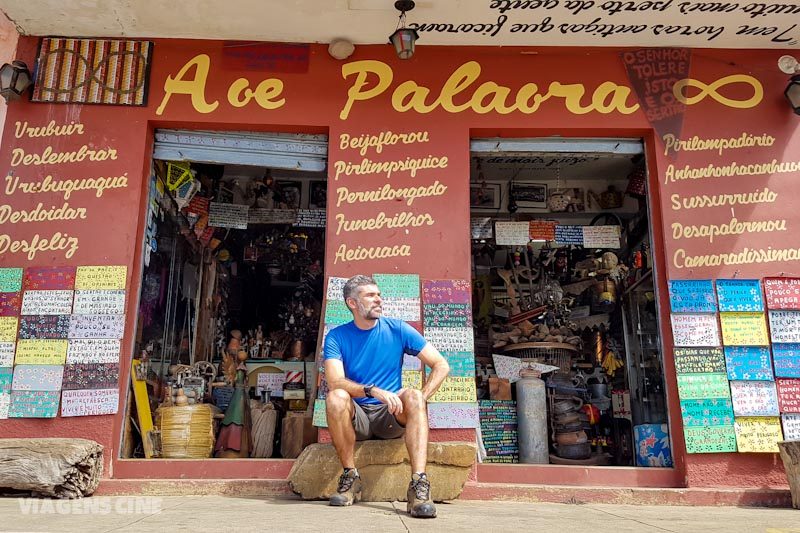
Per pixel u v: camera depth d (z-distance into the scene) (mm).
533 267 7215
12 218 5059
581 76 5457
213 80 5371
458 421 4773
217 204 6953
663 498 4559
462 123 5348
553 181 7383
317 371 4922
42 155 5176
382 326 3980
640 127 5367
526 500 4562
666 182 5258
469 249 5129
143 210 5242
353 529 2680
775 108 5430
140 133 5238
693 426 4785
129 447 5016
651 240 5324
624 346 6742
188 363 6535
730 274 5090
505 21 5168
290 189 7320
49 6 5039
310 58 5441
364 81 5414
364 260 5074
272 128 5375
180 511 3383
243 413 5633
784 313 5012
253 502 3951
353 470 3715
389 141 5301
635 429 5359
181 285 6531
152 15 5145
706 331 4969
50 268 4965
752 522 3377
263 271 7293
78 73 5332
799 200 5246
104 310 4906
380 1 4926
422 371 4848
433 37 5367
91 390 4766
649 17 5117
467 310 4988
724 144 5344
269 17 5152
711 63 5508
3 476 4020
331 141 5297
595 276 6977
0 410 4707
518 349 6469
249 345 6848
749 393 4859
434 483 4109
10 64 5160
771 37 5363
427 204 5191
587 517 3469
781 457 4551
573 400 6180
